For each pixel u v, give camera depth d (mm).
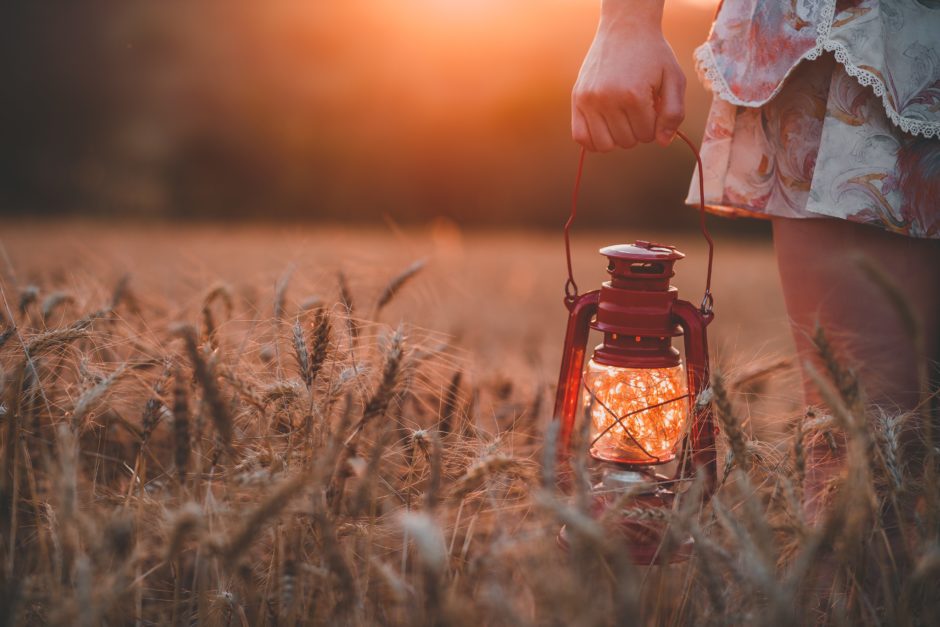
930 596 998
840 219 1182
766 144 1213
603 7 1155
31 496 1091
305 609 996
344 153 19438
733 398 1190
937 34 1159
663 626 1031
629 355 1143
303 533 1047
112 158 18297
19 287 1398
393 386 1065
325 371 1157
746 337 2141
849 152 1157
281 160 19234
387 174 19578
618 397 1152
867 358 1181
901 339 1178
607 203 19375
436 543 836
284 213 19297
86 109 18391
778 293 4039
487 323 2504
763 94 1189
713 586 941
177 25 18766
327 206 19469
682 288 4188
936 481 1029
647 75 1125
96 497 1088
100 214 17547
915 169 1154
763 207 1213
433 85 19625
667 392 1153
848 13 1155
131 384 1197
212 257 3121
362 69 19531
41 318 1254
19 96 18000
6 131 17953
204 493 1073
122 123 18547
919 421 1147
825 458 1169
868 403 1150
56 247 3910
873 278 997
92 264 1803
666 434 1155
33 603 1016
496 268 5117
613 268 1156
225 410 989
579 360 1202
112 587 940
